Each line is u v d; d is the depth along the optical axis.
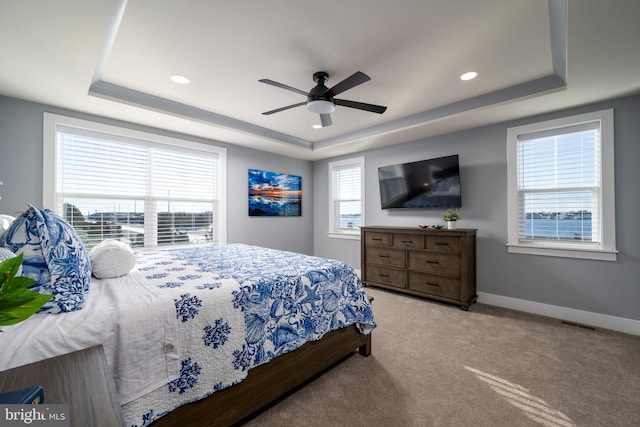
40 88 2.37
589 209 2.81
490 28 1.82
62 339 0.95
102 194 3.09
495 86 2.64
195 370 1.23
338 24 1.78
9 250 1.08
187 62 2.21
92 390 0.61
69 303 1.09
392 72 2.38
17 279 0.51
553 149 3.00
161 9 1.62
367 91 2.75
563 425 1.43
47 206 2.70
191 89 2.70
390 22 1.76
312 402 1.60
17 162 2.57
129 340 1.07
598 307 2.70
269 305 1.55
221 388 1.30
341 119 3.58
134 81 2.54
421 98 2.92
